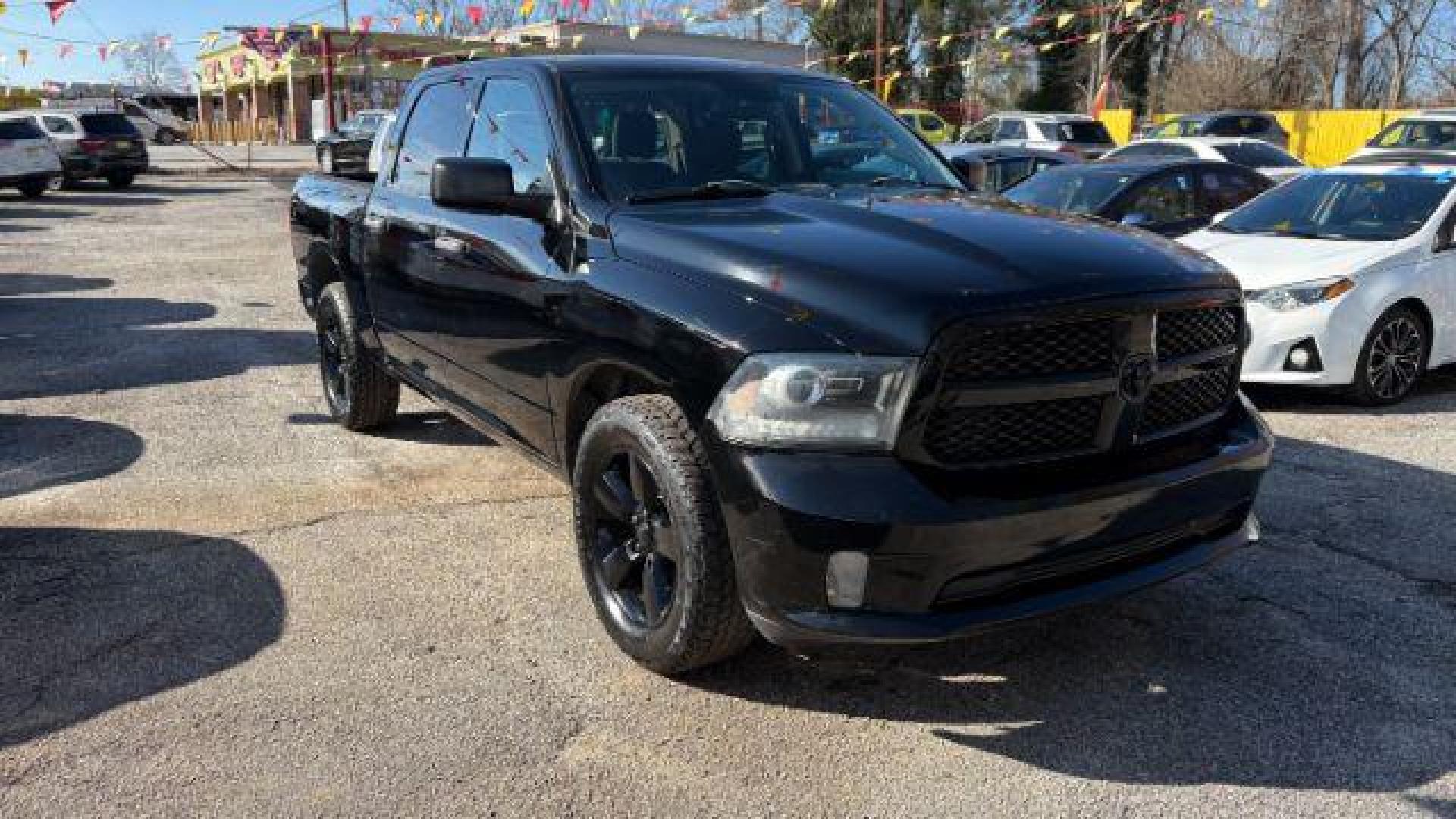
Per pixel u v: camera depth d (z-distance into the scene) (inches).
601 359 139.4
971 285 115.3
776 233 133.1
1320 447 240.1
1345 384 271.3
